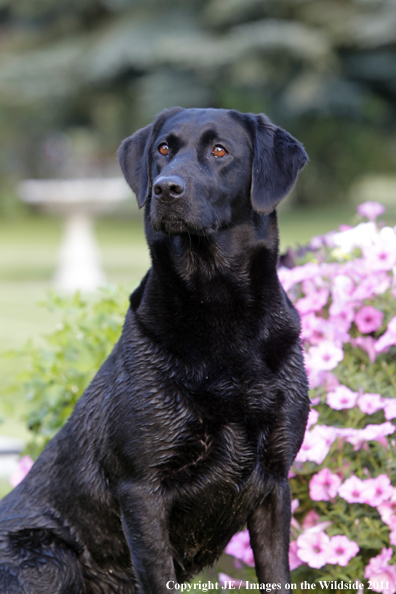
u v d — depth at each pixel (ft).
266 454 12.32
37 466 13.61
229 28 120.98
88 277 64.28
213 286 12.57
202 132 13.30
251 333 12.39
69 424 13.34
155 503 12.00
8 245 97.76
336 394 14.10
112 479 12.48
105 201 68.69
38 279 65.16
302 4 116.78
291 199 150.20
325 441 13.65
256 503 12.60
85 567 13.08
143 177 13.93
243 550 14.87
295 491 14.67
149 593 11.97
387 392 14.70
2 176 144.56
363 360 15.61
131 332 12.66
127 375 12.29
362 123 134.00
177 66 117.08
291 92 117.39
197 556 13.21
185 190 12.37
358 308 15.72
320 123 131.75
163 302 12.53
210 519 12.55
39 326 42.73
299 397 12.50
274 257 13.24
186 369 12.07
